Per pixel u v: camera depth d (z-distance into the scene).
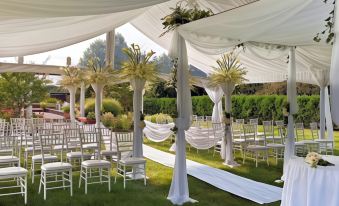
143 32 8.91
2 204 4.27
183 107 4.84
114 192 4.97
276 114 15.25
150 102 18.22
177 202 4.55
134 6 3.60
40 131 5.52
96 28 5.16
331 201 3.25
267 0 3.71
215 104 10.03
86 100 12.63
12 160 4.84
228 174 6.27
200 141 8.41
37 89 11.96
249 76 9.87
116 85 13.59
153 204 4.43
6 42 4.51
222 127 8.07
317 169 3.37
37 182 5.44
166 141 11.19
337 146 10.33
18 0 3.03
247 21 4.15
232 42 4.70
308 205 3.37
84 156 5.58
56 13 3.36
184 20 4.77
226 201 4.65
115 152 6.15
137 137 5.95
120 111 11.96
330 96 2.94
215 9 5.91
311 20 4.17
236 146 9.15
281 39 4.93
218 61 7.59
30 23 4.09
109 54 10.60
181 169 4.77
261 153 8.80
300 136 11.85
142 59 5.98
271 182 5.74
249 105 16.41
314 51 6.58
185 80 4.88
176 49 4.89
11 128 7.62
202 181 5.79
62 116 12.67
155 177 6.01
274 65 8.41
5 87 11.39
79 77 9.77
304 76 9.15
